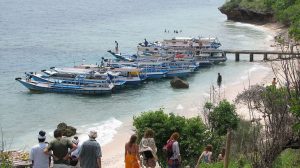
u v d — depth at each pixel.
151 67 85.62
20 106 66.75
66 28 147.50
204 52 98.81
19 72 88.56
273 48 109.88
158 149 32.78
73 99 71.56
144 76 82.56
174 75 85.75
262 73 87.19
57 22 161.00
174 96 72.50
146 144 22.00
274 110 17.08
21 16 175.62
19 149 48.00
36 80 77.19
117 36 132.50
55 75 76.75
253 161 16.38
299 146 17.47
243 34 135.00
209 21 166.12
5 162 19.03
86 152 18.11
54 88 74.56
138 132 33.97
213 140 33.56
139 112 64.06
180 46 102.50
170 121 33.91
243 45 117.25
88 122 59.28
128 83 79.50
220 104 40.47
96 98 72.31
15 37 128.88
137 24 157.25
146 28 148.00
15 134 54.03
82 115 62.69
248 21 160.12
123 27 150.00
